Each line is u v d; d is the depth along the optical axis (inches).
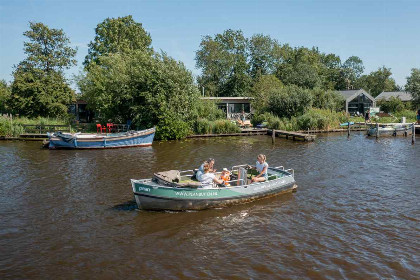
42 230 380.2
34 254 323.9
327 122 1513.3
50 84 1647.4
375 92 3991.1
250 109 1829.5
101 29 2178.9
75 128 1451.8
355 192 525.7
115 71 1401.3
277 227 386.6
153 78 1246.9
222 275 285.1
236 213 432.8
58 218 416.2
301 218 414.6
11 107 1608.0
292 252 325.4
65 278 281.7
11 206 460.8
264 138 1306.6
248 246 339.0
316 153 911.0
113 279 280.1
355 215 423.5
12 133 1279.5
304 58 2810.0
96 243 346.6
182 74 1290.6
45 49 1849.2
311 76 2348.7
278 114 1635.1
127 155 887.1
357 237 358.0
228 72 2581.2
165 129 1231.5
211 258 314.8
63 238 358.9
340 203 471.5
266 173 503.2
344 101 2123.5
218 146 1067.9
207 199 439.5
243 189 464.8
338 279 278.7
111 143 1021.8
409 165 734.5
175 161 789.9
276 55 2630.4
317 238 356.2
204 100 1547.7
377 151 942.4
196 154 898.1
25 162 785.6
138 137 1055.6
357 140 1213.1
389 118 1782.7
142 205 435.5
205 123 1366.9
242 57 2608.3
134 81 1295.5
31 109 1606.8
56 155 892.6
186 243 346.6
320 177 626.2
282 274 286.4
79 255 321.1
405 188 546.3
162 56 1309.1
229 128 1398.9
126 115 1374.3
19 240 354.3
